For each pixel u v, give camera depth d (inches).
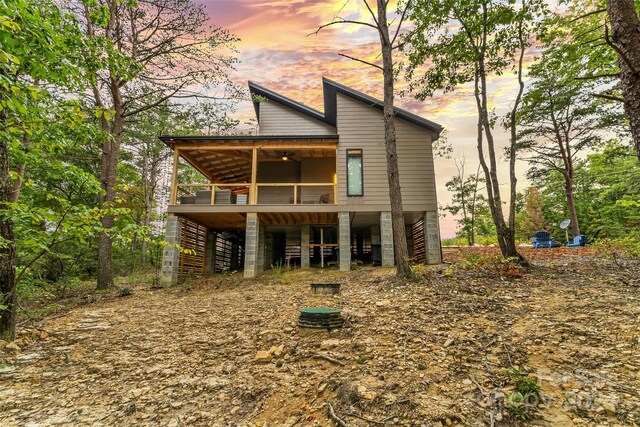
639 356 119.0
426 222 450.3
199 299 303.1
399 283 268.1
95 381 144.5
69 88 234.8
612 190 751.1
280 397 120.7
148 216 663.1
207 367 149.8
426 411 100.4
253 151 456.1
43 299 361.4
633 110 129.0
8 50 134.0
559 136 722.8
